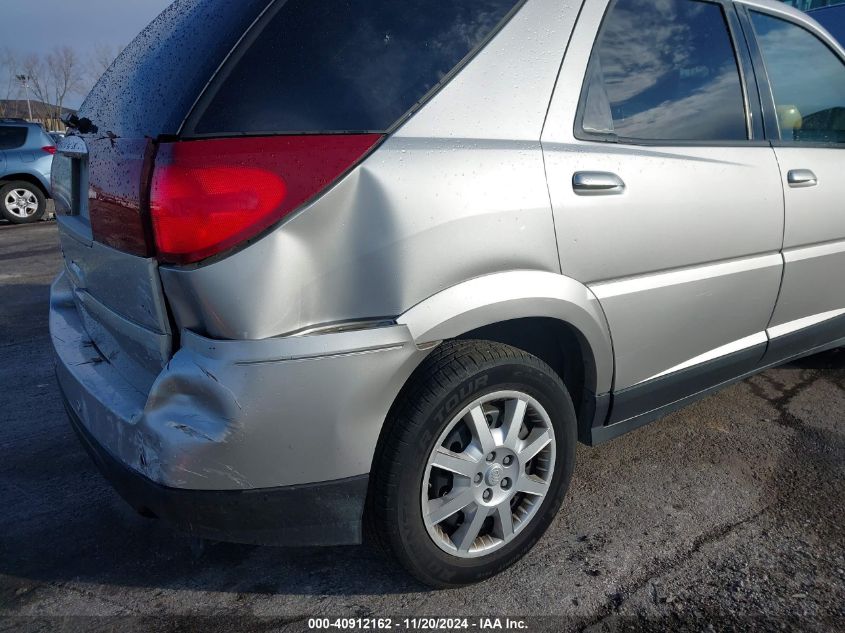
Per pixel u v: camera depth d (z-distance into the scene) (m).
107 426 1.88
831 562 2.20
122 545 2.35
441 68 1.86
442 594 2.09
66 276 2.79
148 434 1.69
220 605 2.05
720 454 2.90
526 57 2.00
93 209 1.93
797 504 2.53
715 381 2.75
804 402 3.40
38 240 9.34
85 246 2.12
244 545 2.35
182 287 1.61
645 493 2.62
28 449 3.06
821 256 2.97
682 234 2.33
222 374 1.59
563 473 2.20
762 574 2.15
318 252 1.63
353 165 1.67
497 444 1.98
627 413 2.42
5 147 10.94
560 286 2.00
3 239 9.52
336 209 1.64
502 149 1.89
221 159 1.56
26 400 3.63
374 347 1.69
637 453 2.92
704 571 2.17
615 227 2.12
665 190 2.26
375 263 1.69
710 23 2.63
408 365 1.76
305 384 1.63
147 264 1.65
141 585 2.15
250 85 1.64
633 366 2.34
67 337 2.43
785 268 2.80
